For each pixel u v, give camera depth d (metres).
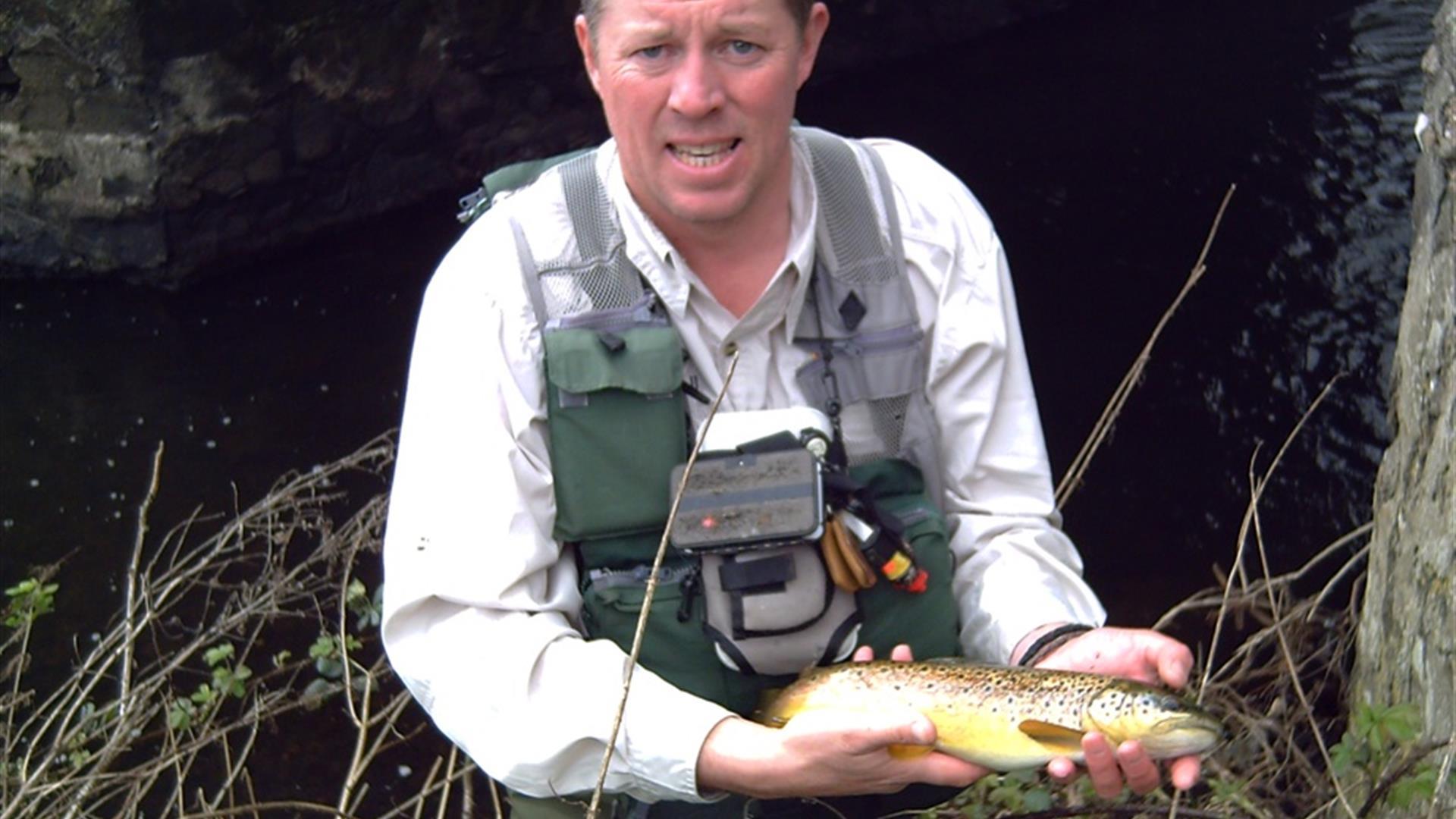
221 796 3.74
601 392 2.04
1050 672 1.94
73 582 5.43
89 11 7.01
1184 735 1.85
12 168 7.30
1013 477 2.19
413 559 2.03
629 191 2.09
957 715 1.95
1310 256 7.32
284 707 4.01
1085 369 6.62
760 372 2.11
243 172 7.39
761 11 1.94
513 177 2.30
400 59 7.82
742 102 1.95
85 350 6.90
